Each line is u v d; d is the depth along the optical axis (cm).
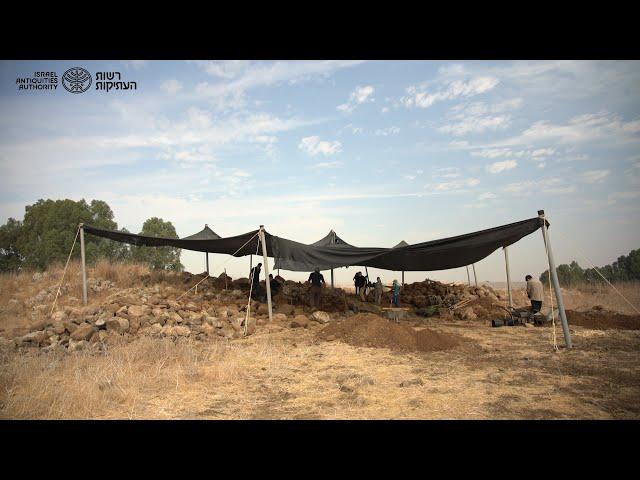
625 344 1149
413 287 2345
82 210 3253
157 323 1270
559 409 654
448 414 637
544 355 1032
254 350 1107
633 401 689
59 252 3086
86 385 730
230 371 874
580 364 930
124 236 1766
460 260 1723
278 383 820
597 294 2325
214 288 1900
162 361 939
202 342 1199
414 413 643
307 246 1580
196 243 1720
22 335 1161
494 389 758
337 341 1217
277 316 1547
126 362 909
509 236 1235
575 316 1568
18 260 3222
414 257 1647
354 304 1897
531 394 729
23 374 789
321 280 1892
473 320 1739
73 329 1170
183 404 697
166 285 1873
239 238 1603
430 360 997
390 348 1128
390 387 779
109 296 1705
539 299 1594
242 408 679
